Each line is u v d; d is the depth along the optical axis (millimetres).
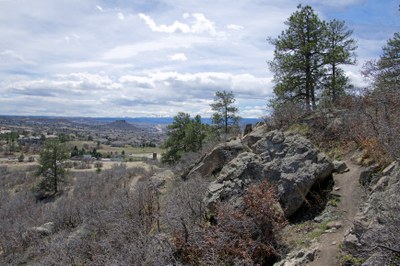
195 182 10938
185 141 28750
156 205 12156
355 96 11828
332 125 10969
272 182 8508
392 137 7301
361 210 6730
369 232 5477
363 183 7734
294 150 8945
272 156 9352
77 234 12172
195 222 8609
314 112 12930
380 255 4922
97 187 34375
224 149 12594
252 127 15078
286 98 17016
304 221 7590
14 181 53438
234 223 7414
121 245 9047
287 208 7918
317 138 11008
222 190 8891
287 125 12758
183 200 9844
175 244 7824
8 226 19578
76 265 10047
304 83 16828
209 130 27719
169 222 8758
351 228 6059
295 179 8102
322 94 16703
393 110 8641
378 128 8227
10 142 117625
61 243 10836
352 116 10273
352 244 5695
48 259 10547
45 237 15844
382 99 9094
